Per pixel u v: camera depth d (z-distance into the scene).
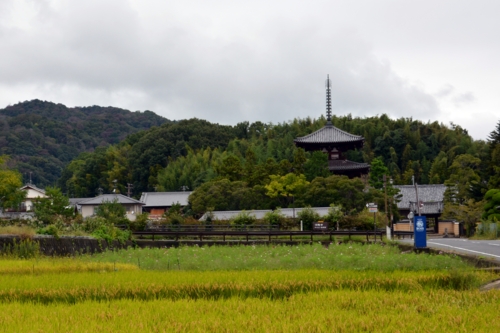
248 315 12.94
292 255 28.05
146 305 14.20
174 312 13.25
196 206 68.25
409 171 105.44
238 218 56.03
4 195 55.16
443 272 18.14
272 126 148.00
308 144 80.38
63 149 182.50
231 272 19.58
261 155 112.50
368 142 128.75
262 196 69.25
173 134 131.62
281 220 54.38
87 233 35.44
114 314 12.98
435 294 15.02
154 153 124.88
